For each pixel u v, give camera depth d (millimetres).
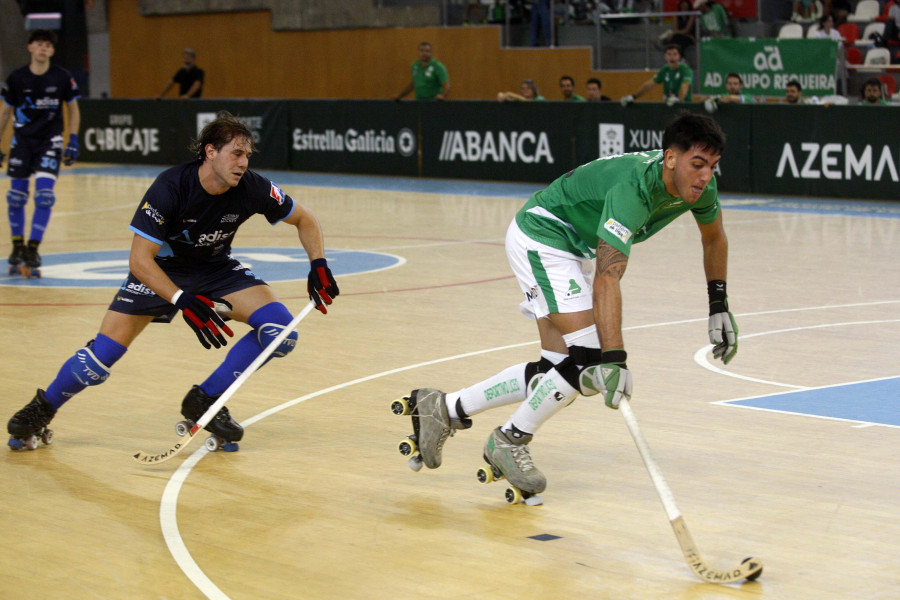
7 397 7352
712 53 21797
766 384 7609
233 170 5680
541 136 22047
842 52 20391
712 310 5492
